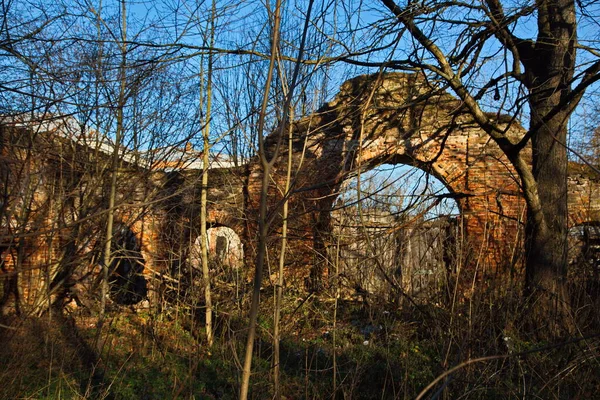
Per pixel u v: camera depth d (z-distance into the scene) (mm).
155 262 12195
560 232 8477
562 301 6215
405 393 5512
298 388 6520
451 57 7816
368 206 7711
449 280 5965
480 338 5191
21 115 4902
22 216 5312
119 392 6723
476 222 12438
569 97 6945
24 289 7137
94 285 10023
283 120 3428
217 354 8133
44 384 6496
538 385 5449
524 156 13312
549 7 8617
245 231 13078
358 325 8484
